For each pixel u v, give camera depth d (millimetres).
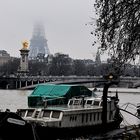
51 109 45094
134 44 33000
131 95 170000
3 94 163125
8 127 38844
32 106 51156
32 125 40406
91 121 48688
